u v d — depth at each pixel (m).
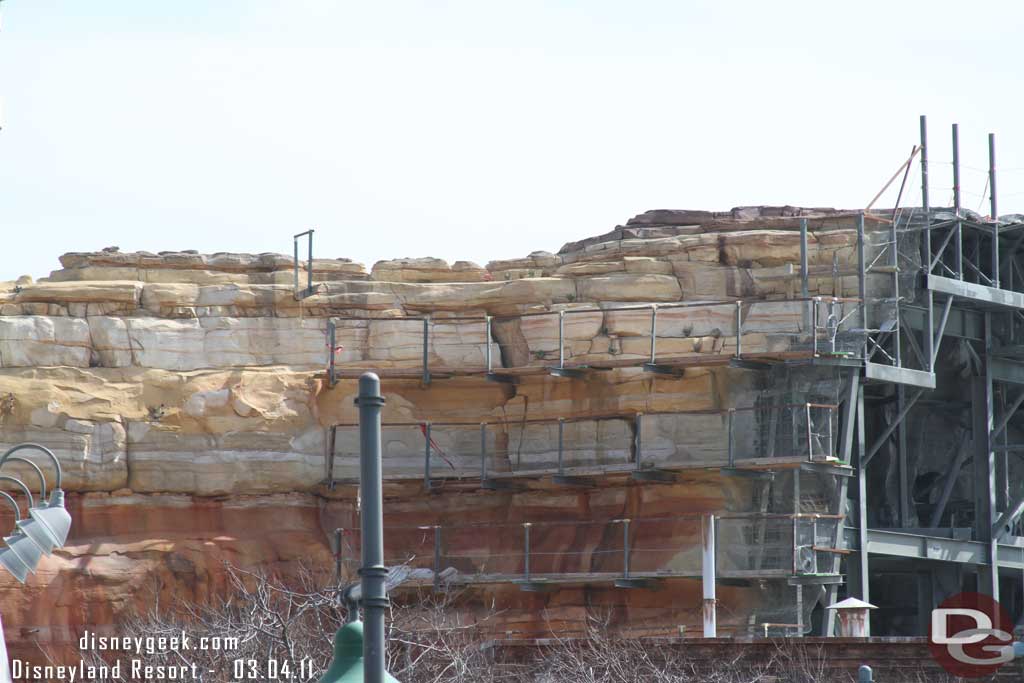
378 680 19.50
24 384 56.75
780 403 57.25
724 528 56.47
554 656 47.00
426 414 60.50
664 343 58.56
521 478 58.97
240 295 60.28
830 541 56.12
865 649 44.22
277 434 58.38
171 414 57.81
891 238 58.81
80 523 56.56
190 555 56.62
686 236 60.44
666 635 55.69
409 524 60.12
